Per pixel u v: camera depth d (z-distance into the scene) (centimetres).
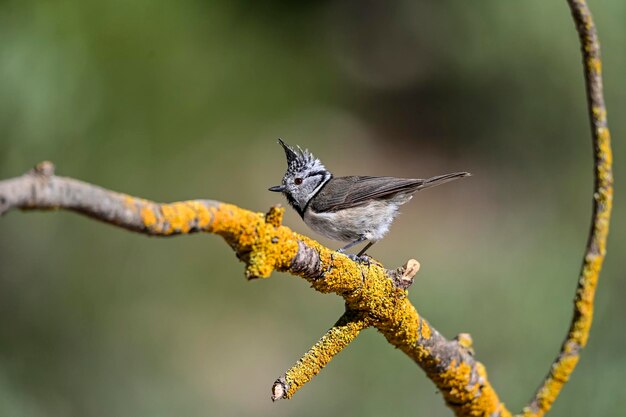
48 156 1046
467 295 1278
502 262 1424
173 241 1286
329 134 1870
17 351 1132
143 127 1166
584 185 1678
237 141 1430
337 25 1959
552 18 1645
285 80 1662
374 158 1925
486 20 1738
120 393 1199
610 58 1480
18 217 1101
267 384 1309
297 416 1199
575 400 1035
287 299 1425
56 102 1029
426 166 1942
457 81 1933
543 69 1711
